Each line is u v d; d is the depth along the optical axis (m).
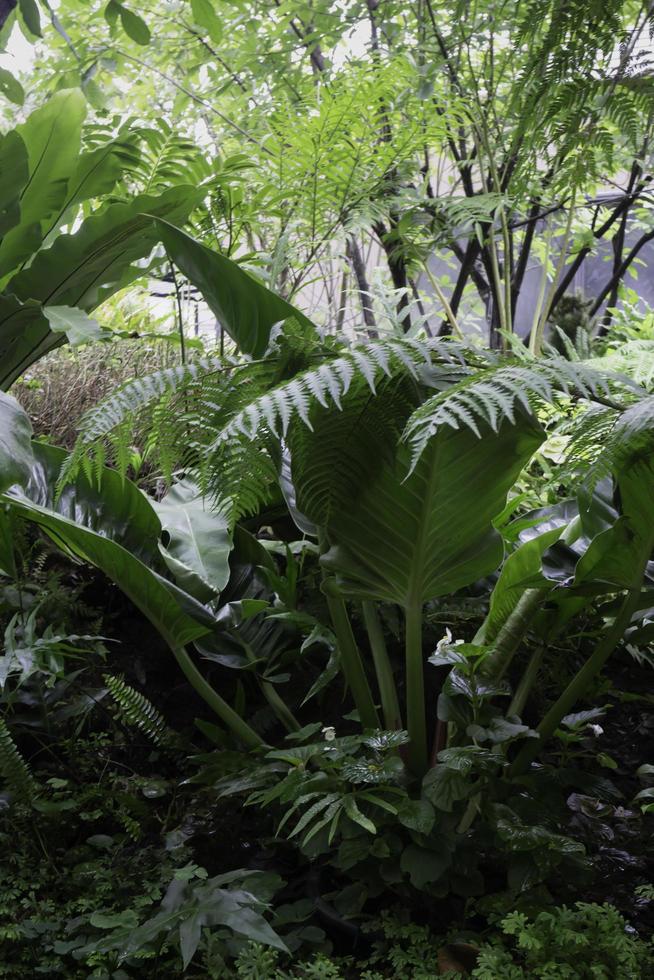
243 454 1.50
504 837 1.43
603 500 1.84
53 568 2.36
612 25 1.36
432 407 1.28
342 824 1.53
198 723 1.85
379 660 1.82
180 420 1.57
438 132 2.94
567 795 1.88
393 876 1.50
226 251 2.87
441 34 3.12
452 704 1.68
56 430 2.68
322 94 2.89
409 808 1.45
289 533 2.42
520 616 1.76
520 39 1.51
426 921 1.56
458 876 1.52
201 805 1.79
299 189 2.88
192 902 1.41
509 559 1.68
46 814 1.74
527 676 1.85
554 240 4.10
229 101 3.76
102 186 2.63
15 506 1.73
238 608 1.96
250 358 1.74
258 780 1.62
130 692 1.87
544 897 1.48
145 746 2.02
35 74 3.86
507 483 1.52
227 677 2.18
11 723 1.89
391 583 1.63
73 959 1.49
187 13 3.62
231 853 1.71
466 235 3.09
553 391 1.48
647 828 1.71
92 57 3.43
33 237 2.57
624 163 2.86
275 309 1.67
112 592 2.34
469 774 1.68
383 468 1.50
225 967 1.39
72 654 2.07
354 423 1.46
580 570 1.64
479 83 3.21
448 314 3.20
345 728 2.07
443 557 1.59
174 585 1.89
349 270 3.81
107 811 1.80
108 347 3.09
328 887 1.65
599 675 2.11
